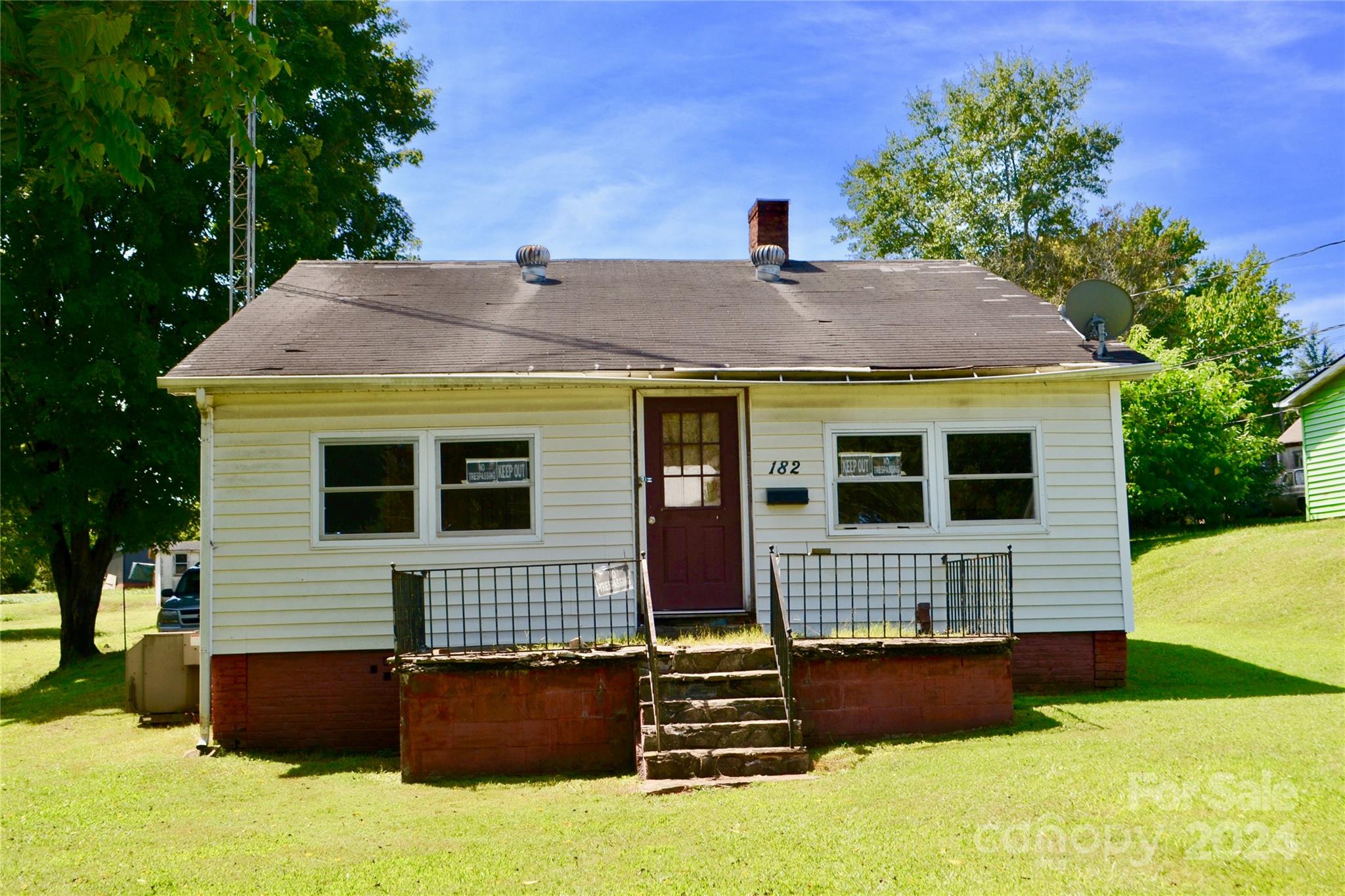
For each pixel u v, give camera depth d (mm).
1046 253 38594
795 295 14758
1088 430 12422
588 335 12781
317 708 11523
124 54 6914
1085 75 39594
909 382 12008
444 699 9398
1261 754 7910
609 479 11930
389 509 11766
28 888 6492
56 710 15789
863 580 12023
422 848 6898
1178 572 23359
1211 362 30688
